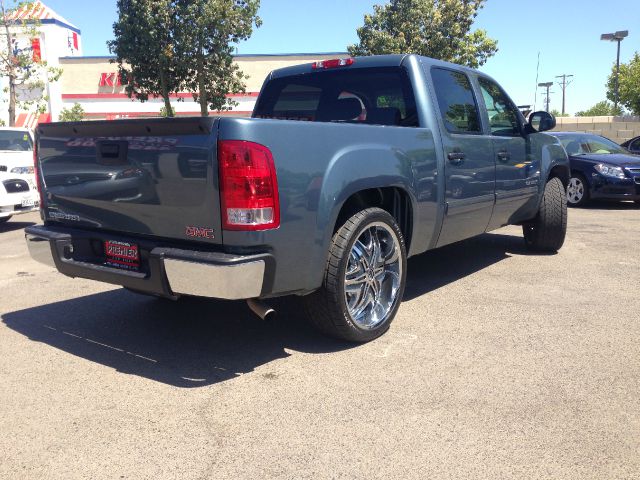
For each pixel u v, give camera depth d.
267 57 39.22
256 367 3.55
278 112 5.52
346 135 3.57
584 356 3.65
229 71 26.88
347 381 3.32
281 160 3.14
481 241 7.51
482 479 2.40
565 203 6.40
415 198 4.15
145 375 3.45
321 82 5.18
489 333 4.07
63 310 4.73
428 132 4.37
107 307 4.80
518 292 5.09
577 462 2.51
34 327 4.32
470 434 2.74
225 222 3.06
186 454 2.61
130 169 3.42
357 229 3.60
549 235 6.46
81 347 3.91
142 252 3.46
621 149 12.38
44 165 4.02
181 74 26.05
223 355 3.75
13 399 3.15
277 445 2.67
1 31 29.42
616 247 7.09
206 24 24.77
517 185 5.66
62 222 4.00
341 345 3.88
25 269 6.23
